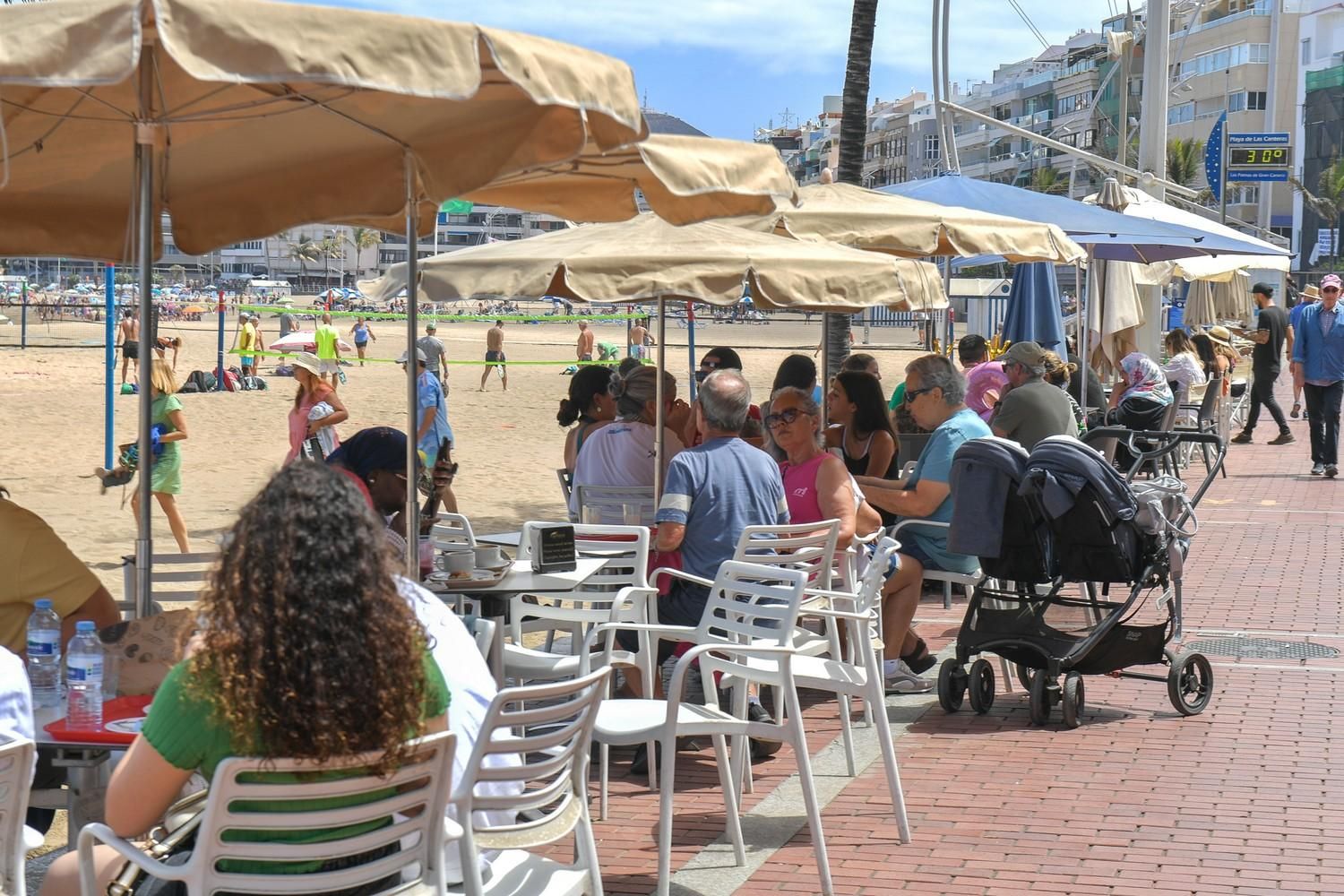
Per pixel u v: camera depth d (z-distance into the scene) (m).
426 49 3.68
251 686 2.83
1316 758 6.71
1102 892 5.07
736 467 6.82
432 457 13.96
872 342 69.38
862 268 7.65
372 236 174.88
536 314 109.69
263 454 21.59
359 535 2.91
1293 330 18.34
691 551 6.78
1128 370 15.77
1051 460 7.27
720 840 5.62
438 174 5.04
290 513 2.88
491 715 3.54
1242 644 9.18
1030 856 5.43
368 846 3.10
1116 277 18.73
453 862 3.71
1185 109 118.19
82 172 5.88
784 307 8.12
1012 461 7.34
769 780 6.42
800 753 5.04
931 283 8.44
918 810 5.98
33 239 6.34
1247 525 14.23
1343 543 13.12
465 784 3.53
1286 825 5.77
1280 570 11.83
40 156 5.54
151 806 2.99
